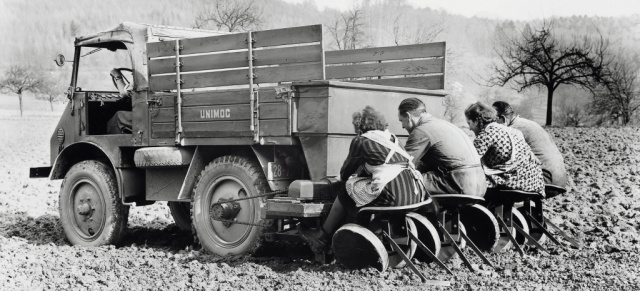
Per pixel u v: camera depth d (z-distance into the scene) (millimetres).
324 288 5590
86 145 8539
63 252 7684
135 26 8023
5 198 12633
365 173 6047
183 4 177625
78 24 169875
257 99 6746
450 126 6578
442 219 6531
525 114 71562
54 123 54531
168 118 7535
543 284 5754
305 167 6914
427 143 6426
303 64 6402
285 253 7320
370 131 6055
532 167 7055
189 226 9383
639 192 11516
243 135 6879
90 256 7410
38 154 24766
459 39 127188
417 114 6637
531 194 6988
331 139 6430
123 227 8219
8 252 7398
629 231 8219
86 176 8344
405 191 5902
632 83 48969
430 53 7957
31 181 15383
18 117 67375
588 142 22203
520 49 46000
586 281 5828
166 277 6219
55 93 86250
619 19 71188
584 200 10656
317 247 6383
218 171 7152
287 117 6543
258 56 6695
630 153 18297
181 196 7484
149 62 7566
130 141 7906
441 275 6098
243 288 5699
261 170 6910
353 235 5984
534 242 7121
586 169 14812
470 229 7090
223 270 6402
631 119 49750
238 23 41188
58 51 150750
